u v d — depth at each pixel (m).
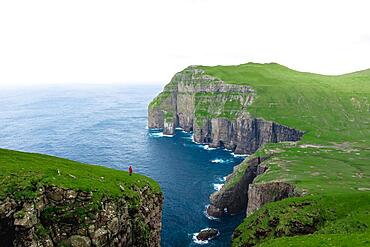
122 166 181.62
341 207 75.69
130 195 57.59
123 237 52.75
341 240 47.38
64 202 49.12
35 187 48.81
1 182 47.88
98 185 53.97
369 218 65.12
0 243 45.81
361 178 120.75
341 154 160.62
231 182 135.00
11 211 45.66
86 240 47.19
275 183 112.88
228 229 113.19
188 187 151.62
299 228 72.81
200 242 103.81
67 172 56.22
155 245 65.94
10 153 64.69
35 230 45.81
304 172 127.25
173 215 123.12
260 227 80.06
